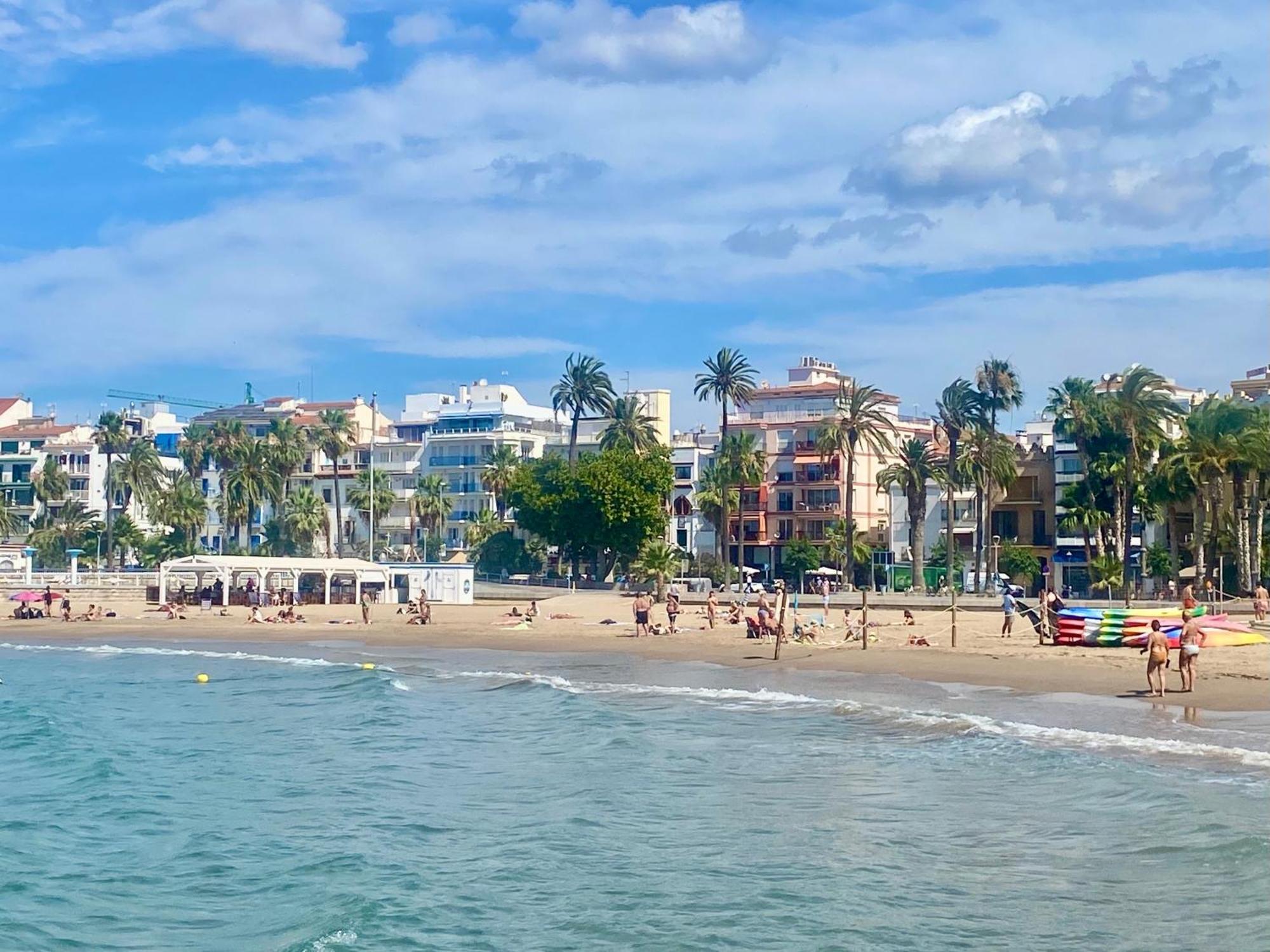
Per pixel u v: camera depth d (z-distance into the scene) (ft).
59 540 449.06
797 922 61.21
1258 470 270.46
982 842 73.92
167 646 231.50
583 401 422.00
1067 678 136.36
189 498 451.53
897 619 231.71
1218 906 60.29
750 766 99.81
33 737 127.34
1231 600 256.52
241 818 89.45
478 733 124.47
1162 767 88.84
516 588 346.54
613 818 84.17
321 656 210.18
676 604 224.12
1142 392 304.50
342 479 506.48
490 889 68.59
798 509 423.23
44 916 67.15
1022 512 392.88
